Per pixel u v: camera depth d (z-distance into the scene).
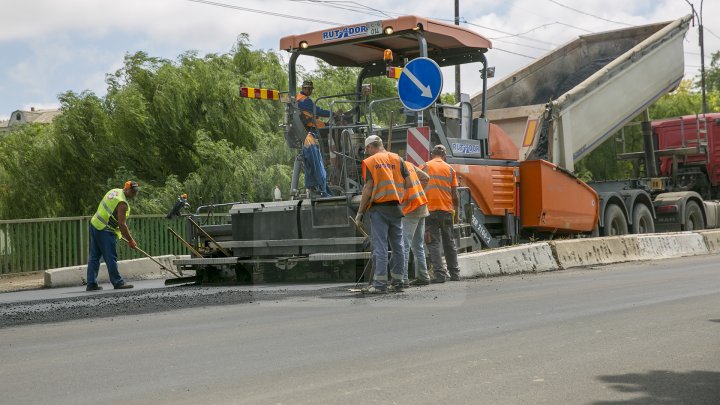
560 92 20.44
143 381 5.77
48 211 25.36
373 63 15.43
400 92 13.43
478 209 15.38
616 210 19.62
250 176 23.72
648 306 9.08
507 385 5.36
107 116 25.66
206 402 5.10
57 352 7.16
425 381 5.51
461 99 15.29
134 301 11.11
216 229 14.30
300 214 13.20
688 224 22.73
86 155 25.61
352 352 6.68
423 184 12.43
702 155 24.44
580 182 17.89
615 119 19.80
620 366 5.89
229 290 12.38
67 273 16.34
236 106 26.05
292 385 5.51
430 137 14.41
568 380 5.47
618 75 19.38
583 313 8.65
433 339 7.20
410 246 12.14
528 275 14.23
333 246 12.95
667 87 21.16
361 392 5.24
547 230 17.25
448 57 15.34
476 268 13.80
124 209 14.38
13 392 5.52
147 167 25.94
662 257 18.61
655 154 24.05
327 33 13.89
